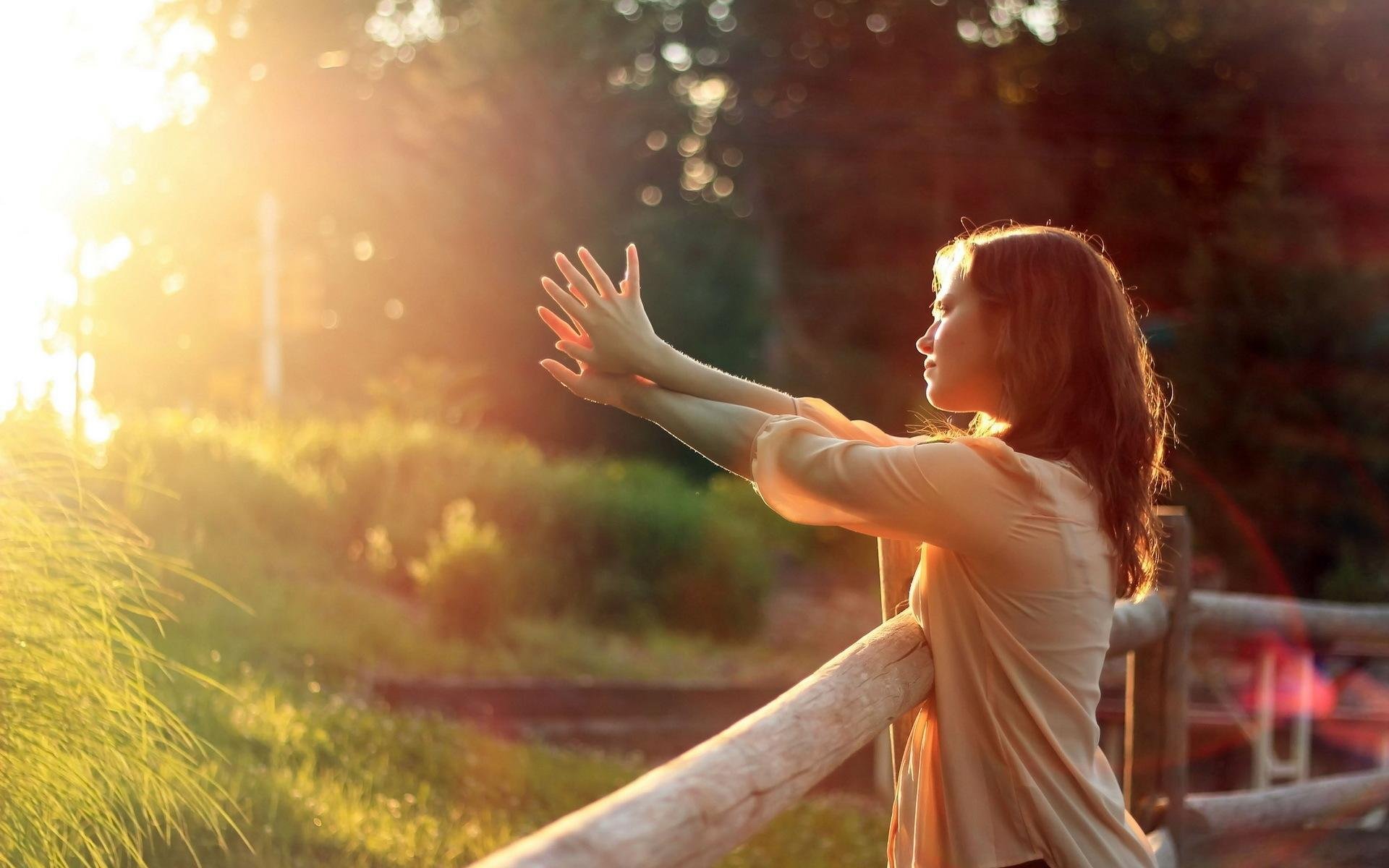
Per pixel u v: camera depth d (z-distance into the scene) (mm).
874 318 30062
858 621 15844
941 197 30031
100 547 3455
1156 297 26859
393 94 32094
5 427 3496
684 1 33750
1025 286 2141
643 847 1290
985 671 2115
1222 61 28766
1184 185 28078
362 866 4395
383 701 8508
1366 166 25719
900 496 2014
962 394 2252
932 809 2191
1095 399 2141
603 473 15461
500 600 11570
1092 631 2092
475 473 14047
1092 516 2107
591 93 30141
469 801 6230
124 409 13180
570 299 2342
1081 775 2057
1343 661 7516
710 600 14281
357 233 31141
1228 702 7191
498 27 28875
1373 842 5383
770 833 6504
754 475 2143
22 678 3098
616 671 11680
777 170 32719
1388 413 17812
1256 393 18047
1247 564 17891
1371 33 27391
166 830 3973
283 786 4938
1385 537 17906
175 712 5383
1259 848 5277
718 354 29453
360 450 14008
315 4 31531
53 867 3105
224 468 12375
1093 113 28641
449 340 28922
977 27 31750
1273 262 18266
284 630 9328
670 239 30094
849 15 32875
